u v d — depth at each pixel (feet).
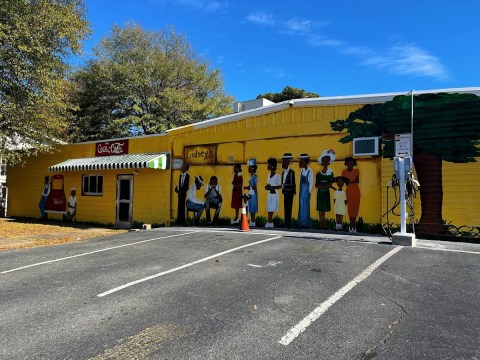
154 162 47.16
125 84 93.91
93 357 11.87
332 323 13.79
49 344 12.86
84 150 59.11
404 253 24.27
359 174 34.53
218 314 14.97
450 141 30.42
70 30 53.83
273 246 27.99
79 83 94.84
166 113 94.73
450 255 23.63
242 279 19.57
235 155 42.70
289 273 20.36
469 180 29.66
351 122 35.04
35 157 65.16
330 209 36.01
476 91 29.71
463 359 11.17
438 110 31.01
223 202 43.47
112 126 91.66
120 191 53.88
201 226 44.93
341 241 29.30
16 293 18.86
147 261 24.98
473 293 16.65
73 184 59.67
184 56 104.12
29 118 54.13
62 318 15.19
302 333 13.05
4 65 49.49
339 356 11.49
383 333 12.93
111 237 38.22
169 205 48.49
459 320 13.88
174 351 12.07
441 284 17.89
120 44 98.94
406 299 16.03
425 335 12.73
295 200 38.04
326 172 36.32
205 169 45.27
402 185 27.50
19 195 67.05
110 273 22.11
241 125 42.42
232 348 12.14
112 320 14.80
